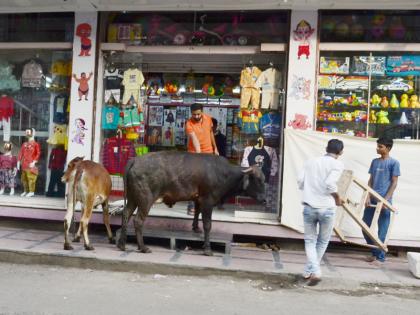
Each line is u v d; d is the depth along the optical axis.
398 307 4.29
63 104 7.14
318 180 4.71
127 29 6.97
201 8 6.56
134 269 5.15
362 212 5.95
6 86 7.39
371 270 5.36
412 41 6.41
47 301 4.00
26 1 6.62
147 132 8.24
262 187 5.67
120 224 6.50
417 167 6.01
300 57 6.29
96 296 4.21
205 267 5.07
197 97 8.09
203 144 6.36
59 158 7.16
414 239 5.97
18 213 6.69
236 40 6.76
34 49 7.09
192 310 3.93
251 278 5.01
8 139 7.39
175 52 6.70
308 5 6.18
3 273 4.93
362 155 6.11
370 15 6.46
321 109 6.52
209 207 5.63
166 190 5.61
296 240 6.26
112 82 6.99
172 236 5.87
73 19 7.00
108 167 7.05
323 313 4.00
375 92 6.48
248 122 6.65
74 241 6.05
